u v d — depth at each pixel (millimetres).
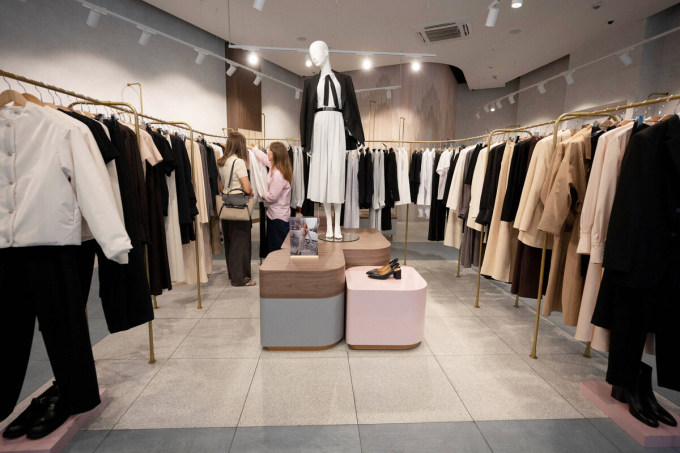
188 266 3158
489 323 2828
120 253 1353
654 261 1417
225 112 7137
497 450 1508
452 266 4582
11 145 1282
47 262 1344
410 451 1494
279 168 3428
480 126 10766
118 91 5082
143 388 1902
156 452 1473
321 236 3266
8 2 3803
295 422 1656
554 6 5234
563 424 1674
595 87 6723
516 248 2475
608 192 1606
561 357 2303
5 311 1341
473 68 8398
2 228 1256
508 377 2061
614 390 1779
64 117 1379
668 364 1543
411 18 5703
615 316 1560
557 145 2043
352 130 2889
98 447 1495
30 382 1940
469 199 3461
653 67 5766
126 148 2008
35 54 4074
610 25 5949
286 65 8445
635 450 1513
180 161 2625
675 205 1406
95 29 4723
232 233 3512
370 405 1784
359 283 2395
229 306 3080
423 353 2326
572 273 1944
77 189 1329
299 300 2260
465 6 5293
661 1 5066
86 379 1436
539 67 8781
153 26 5539
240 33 6430
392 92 8391
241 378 2004
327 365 2152
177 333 2562
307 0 5137
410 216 8828
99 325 2689
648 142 1406
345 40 6668
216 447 1501
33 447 1404
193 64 6293
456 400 1837
